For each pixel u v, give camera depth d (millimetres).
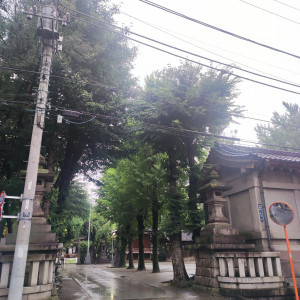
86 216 31375
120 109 15742
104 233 49469
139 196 21109
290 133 36562
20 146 14898
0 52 13000
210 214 13492
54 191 18609
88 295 11969
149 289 13711
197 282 13016
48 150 16703
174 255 15102
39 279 9133
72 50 14266
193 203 15516
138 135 16797
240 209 14094
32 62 12984
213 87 15375
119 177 23766
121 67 17422
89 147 17875
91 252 54281
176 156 16797
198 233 15125
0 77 13828
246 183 13672
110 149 17922
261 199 12797
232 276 11031
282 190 13516
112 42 16172
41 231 9953
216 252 11570
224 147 15422
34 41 13289
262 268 11211
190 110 15219
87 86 15320
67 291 13273
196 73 16562
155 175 18953
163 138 16172
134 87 17922
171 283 14984
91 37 16172
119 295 11906
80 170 19844
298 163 13266
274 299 10562
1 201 7930
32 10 9594
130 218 26219
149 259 48500
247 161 13016
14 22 13289
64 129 16062
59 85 13625
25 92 14164
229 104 15211
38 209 10383
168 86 15273
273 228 12570
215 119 15750
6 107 13672
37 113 9211
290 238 12617
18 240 7875
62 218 19594
